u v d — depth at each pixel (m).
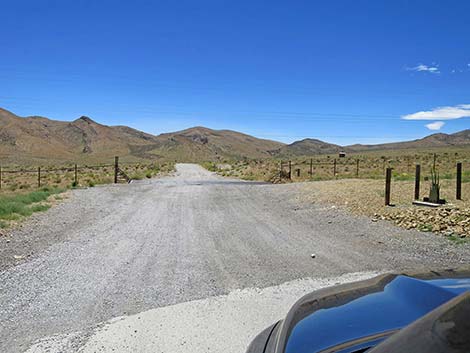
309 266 7.71
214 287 6.53
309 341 2.42
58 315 5.43
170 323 5.12
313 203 16.75
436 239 9.61
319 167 62.56
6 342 4.68
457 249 8.68
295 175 42.28
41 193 20.33
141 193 22.56
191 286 6.59
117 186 28.06
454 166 53.47
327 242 9.80
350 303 2.76
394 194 16.55
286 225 12.39
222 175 49.84
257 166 68.19
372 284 3.09
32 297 6.09
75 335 4.82
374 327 2.40
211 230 11.68
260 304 5.74
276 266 7.75
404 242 9.47
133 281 6.86
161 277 7.09
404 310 2.54
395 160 80.38
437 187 13.95
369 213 13.29
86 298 6.06
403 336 1.89
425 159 79.62
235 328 4.95
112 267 7.72
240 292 6.27
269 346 2.81
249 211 15.62
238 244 9.76
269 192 22.34
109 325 5.09
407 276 3.05
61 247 9.28
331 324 2.53
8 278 6.95
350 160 88.25
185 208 16.52
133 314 5.44
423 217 11.69
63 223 12.48
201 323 5.11
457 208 12.43
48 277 7.04
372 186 20.06
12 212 13.85
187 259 8.34
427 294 2.67
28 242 9.70
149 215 14.57
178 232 11.36
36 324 5.15
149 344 4.56
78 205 16.81
